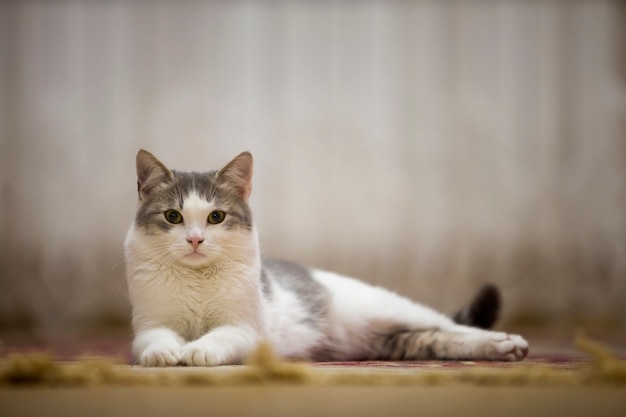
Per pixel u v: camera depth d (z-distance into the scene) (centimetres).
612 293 759
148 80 782
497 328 702
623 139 784
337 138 774
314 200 761
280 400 189
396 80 786
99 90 777
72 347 463
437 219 765
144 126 774
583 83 793
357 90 784
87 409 178
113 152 770
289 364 222
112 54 782
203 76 784
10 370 212
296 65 787
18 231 755
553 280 760
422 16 793
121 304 737
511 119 787
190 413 174
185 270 300
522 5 798
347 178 766
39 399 190
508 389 208
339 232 758
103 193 760
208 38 787
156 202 309
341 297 358
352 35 789
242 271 304
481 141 780
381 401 189
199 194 308
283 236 751
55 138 768
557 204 773
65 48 777
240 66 785
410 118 781
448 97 786
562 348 441
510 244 763
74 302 741
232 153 768
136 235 309
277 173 762
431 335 338
